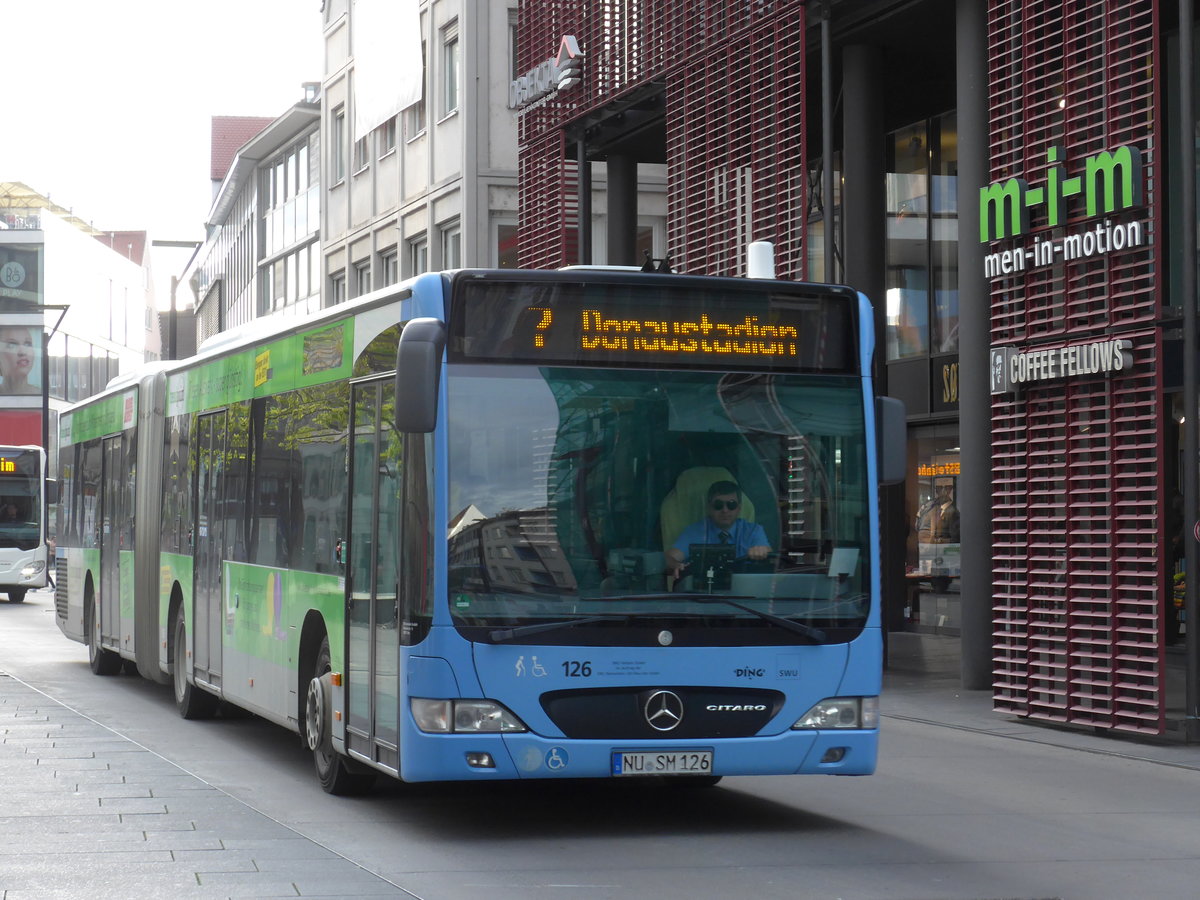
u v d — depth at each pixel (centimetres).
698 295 920
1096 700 1470
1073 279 1448
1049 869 829
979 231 1592
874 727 922
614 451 899
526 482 887
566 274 903
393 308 951
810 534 920
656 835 921
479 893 754
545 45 2600
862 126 1981
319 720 1065
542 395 895
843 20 1878
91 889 760
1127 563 1430
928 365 2431
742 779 1163
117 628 1836
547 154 2600
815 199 2573
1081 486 1473
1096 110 1424
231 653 1330
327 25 4347
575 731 877
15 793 1052
